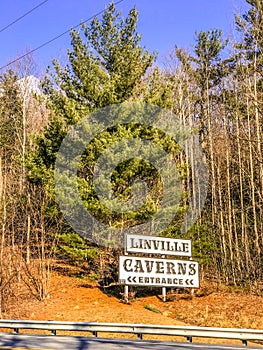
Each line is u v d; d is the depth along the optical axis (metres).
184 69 36.62
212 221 31.00
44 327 13.22
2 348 9.46
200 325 17.77
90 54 24.02
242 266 27.39
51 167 22.00
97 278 22.02
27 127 35.34
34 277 21.38
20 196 25.20
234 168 33.50
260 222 29.00
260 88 30.28
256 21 28.14
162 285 20.56
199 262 23.80
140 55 24.62
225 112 34.62
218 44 37.31
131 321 17.16
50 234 22.78
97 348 9.96
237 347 12.00
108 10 24.20
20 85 36.91
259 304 21.41
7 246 23.73
